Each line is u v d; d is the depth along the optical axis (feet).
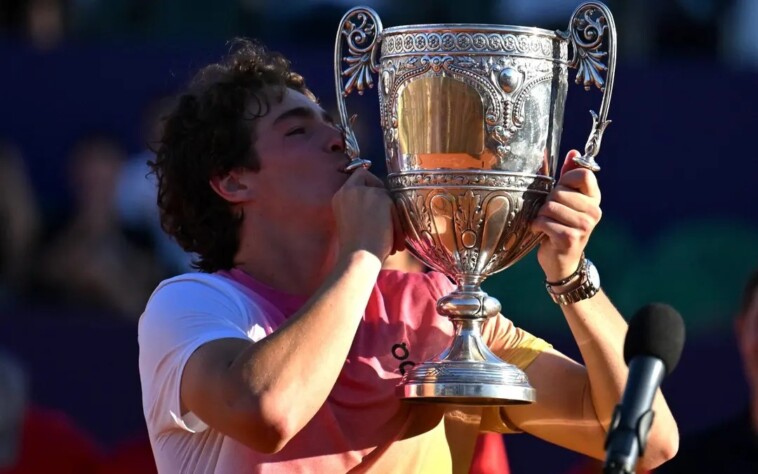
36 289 65.62
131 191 67.41
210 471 29.99
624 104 69.72
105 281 65.62
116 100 68.28
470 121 29.09
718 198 69.82
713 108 70.08
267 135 31.81
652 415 23.16
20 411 54.19
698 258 68.39
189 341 29.68
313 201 31.60
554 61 29.63
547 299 62.69
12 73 68.28
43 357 59.47
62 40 71.92
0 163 66.90
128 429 59.36
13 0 72.90
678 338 23.98
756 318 43.65
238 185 32.17
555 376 32.71
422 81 29.27
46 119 68.23
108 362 59.62
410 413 30.89
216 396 28.48
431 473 31.07
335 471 29.84
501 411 33.32
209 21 73.41
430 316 32.27
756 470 43.88
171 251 67.41
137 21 73.87
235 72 32.45
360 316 29.32
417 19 71.92
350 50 30.81
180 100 33.14
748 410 44.32
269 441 28.35
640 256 68.28
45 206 67.56
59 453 54.19
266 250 32.01
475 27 28.99
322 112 32.63
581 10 29.78
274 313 31.17
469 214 29.50
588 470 50.93
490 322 33.45
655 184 69.62
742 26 75.87
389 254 30.37
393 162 30.25
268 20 73.61
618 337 31.27
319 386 28.48
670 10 75.00
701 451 44.39
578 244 29.68
